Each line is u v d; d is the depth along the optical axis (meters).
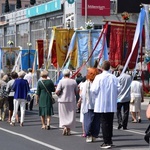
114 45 38.28
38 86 30.33
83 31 43.81
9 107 34.59
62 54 47.03
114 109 22.03
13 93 34.16
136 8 87.00
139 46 35.62
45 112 30.16
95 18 86.06
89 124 24.31
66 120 27.27
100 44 41.78
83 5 85.81
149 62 44.81
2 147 22.89
